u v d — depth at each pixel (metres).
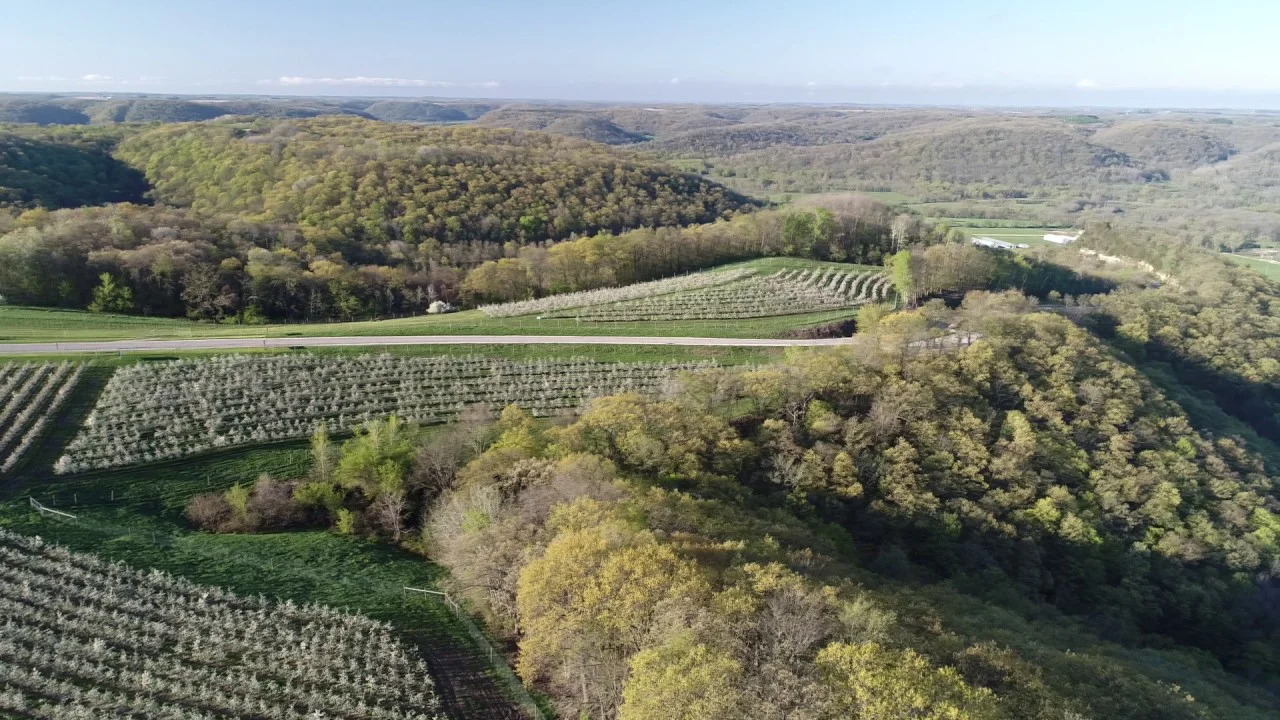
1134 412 94.31
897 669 37.19
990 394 94.19
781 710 35.31
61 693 41.28
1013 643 49.25
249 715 41.66
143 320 113.06
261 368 91.00
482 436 75.56
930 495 75.44
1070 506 78.31
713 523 57.41
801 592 43.22
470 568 55.38
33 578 51.25
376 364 96.50
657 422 77.12
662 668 36.78
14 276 114.06
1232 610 72.31
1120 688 45.97
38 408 76.31
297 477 73.94
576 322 124.44
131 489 67.94
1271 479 92.44
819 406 88.50
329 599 53.81
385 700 44.09
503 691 45.97
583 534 46.69
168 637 47.53
